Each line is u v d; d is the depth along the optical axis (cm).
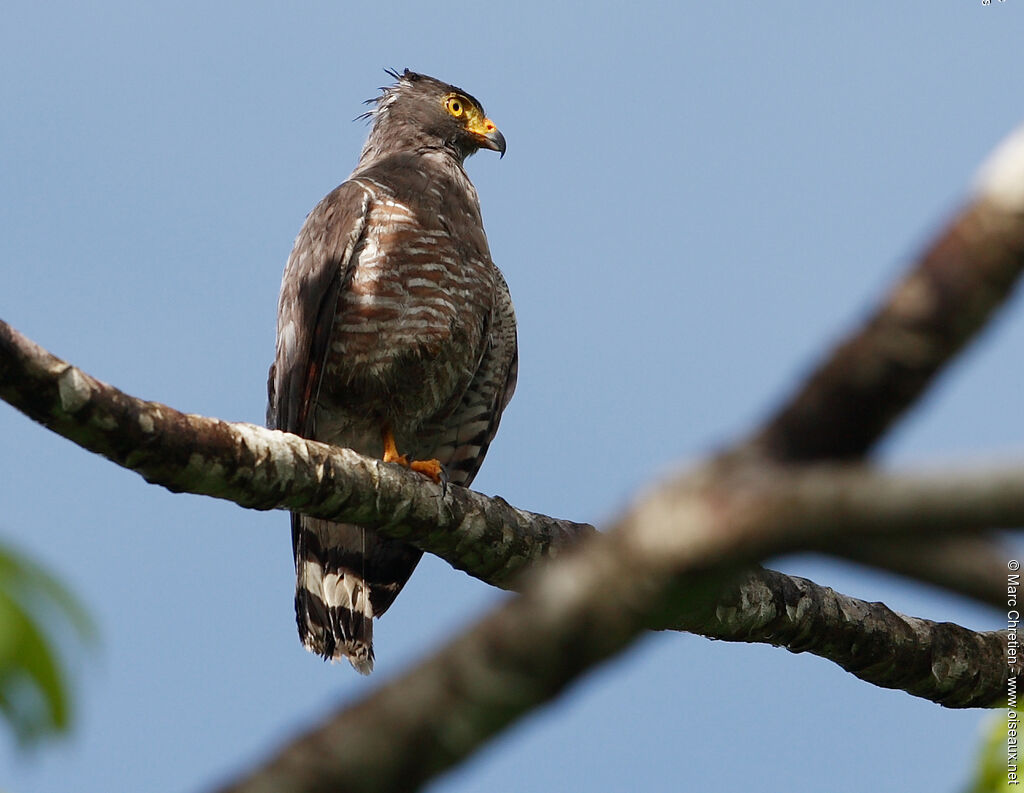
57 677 447
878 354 370
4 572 450
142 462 876
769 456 372
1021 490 337
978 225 367
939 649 1127
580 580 376
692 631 1061
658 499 373
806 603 1082
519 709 380
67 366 813
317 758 377
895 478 348
